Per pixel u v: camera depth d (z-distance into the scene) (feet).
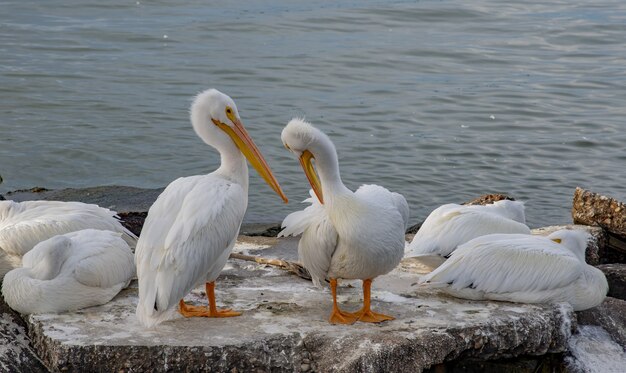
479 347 27.09
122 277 29.14
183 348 25.26
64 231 31.01
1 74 76.43
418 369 25.75
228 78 77.92
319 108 69.05
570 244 30.48
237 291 30.35
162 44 91.35
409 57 87.30
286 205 50.75
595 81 78.54
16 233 30.63
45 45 89.20
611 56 88.74
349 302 29.45
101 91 72.79
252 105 69.36
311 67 82.28
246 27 100.73
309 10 112.47
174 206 27.17
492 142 62.03
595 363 28.78
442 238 32.37
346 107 69.56
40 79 75.72
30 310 27.71
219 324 27.12
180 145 60.95
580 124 65.98
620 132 64.13
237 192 27.91
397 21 106.11
